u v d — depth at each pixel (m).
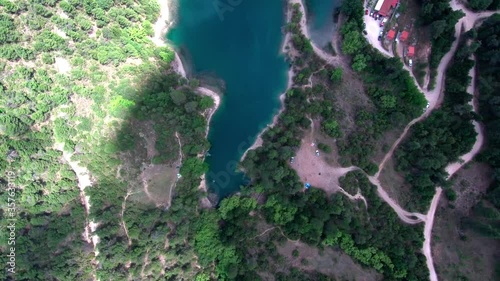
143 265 92.94
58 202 89.00
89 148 92.94
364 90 105.88
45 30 93.12
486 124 98.06
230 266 94.31
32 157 88.56
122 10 102.12
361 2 103.69
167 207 98.88
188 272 95.88
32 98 90.06
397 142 102.25
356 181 100.69
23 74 88.75
